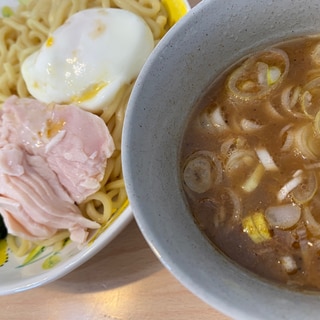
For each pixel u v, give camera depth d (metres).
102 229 0.19
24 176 0.20
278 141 0.14
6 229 0.21
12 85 0.24
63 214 0.20
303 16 0.15
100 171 0.20
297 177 0.14
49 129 0.20
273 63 0.15
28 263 0.20
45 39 0.25
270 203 0.14
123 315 0.17
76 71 0.20
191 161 0.15
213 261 0.13
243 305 0.11
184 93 0.15
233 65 0.16
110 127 0.21
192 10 0.14
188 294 0.17
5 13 0.26
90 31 0.21
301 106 0.15
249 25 0.15
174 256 0.12
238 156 0.14
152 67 0.14
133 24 0.21
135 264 0.18
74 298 0.18
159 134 0.14
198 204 0.14
